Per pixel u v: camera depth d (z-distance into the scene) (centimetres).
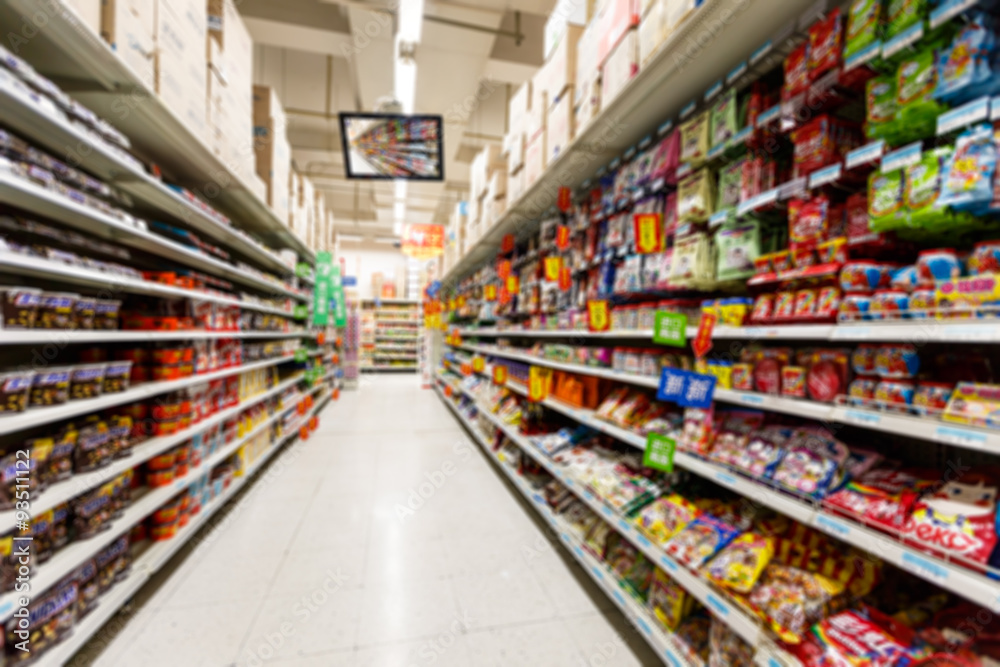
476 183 464
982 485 85
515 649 165
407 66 405
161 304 233
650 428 176
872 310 94
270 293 472
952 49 81
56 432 155
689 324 165
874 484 102
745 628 109
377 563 226
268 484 346
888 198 92
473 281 610
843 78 102
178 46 197
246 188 292
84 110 145
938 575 76
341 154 741
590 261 235
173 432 219
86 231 205
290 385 478
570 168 239
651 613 155
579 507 237
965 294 79
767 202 123
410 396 845
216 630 173
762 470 122
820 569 120
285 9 433
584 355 239
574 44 221
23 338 128
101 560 159
